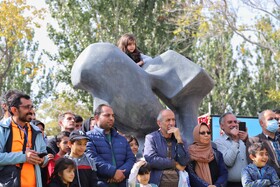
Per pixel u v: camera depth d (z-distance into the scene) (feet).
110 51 25.57
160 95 27.04
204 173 24.11
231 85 118.32
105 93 25.35
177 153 23.36
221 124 25.73
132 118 25.81
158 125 25.17
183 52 92.99
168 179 23.27
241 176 24.52
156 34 89.86
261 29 82.28
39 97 111.96
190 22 81.82
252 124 36.94
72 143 22.20
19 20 88.12
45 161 21.59
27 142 21.21
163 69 26.76
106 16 88.28
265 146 25.07
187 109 27.07
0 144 20.79
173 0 84.33
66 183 21.58
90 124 27.30
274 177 24.07
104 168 22.53
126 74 25.61
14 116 21.22
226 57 117.08
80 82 25.54
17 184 20.58
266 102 120.37
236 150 25.02
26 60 108.78
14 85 110.22
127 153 23.36
